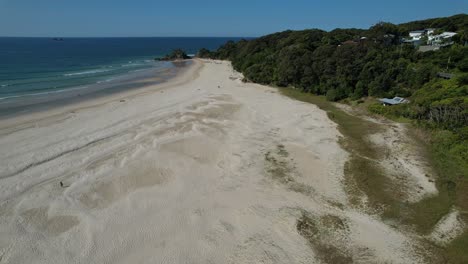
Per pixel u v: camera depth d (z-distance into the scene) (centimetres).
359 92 3859
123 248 1364
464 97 2855
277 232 1488
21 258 1291
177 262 1298
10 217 1538
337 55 4316
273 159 2252
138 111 3372
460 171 2045
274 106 3719
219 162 2195
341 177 2006
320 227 1529
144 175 1973
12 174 1934
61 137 2553
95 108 3494
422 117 2948
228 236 1455
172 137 2609
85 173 1975
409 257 1343
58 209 1612
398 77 3866
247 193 1816
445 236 1467
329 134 2759
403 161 2223
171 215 1592
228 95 4316
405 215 1622
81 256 1313
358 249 1385
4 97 3966
